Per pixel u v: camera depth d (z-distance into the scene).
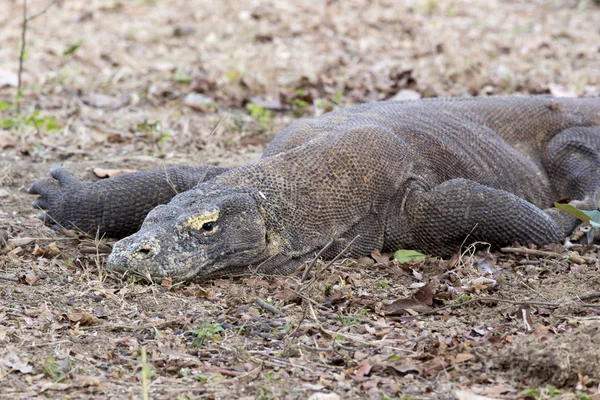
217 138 15.02
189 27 21.91
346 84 18.03
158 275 9.42
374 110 12.22
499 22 23.38
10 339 8.01
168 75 18.39
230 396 7.27
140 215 11.02
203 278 9.68
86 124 15.73
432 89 17.50
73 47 17.88
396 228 10.81
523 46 21.09
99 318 8.59
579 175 12.51
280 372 7.67
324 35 21.70
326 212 10.22
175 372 7.66
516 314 8.80
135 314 8.73
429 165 11.48
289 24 22.27
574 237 11.65
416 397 7.27
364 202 10.49
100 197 10.99
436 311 9.00
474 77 18.00
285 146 11.16
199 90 17.48
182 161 13.83
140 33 21.45
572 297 9.09
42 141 14.74
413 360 7.88
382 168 10.69
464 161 11.77
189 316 8.74
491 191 10.88
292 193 10.09
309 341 8.22
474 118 12.55
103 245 10.51
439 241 10.76
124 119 16.03
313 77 18.45
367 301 9.16
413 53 20.27
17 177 13.13
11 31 21.44
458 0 25.38
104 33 21.69
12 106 16.47
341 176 10.39
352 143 10.66
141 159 13.84
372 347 8.14
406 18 23.22
